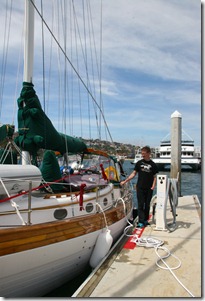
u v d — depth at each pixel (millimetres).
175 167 10383
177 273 3764
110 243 4363
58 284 3881
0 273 2928
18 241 3020
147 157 6121
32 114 4227
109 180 6402
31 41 4641
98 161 6914
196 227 5969
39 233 3252
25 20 4641
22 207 3490
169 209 7797
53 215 3834
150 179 6090
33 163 4539
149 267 3936
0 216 3260
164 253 4465
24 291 3355
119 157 8523
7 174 3328
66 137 5250
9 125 4184
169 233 5543
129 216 6762
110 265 3994
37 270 3326
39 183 3785
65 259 3703
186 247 4750
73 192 4457
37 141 4199
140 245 4789
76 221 3855
